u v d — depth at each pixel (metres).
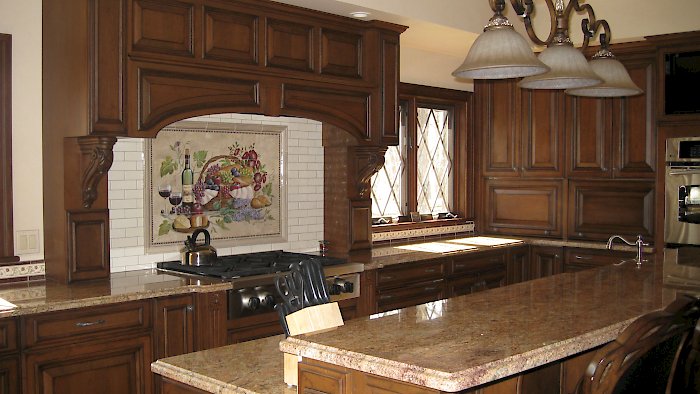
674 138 5.20
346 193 4.82
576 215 5.86
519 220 6.19
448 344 1.65
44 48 3.60
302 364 1.67
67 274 3.51
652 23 5.23
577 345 1.72
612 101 5.62
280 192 4.71
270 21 4.02
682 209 5.16
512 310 2.11
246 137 4.50
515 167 6.15
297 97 4.16
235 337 3.64
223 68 3.79
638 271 3.07
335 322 1.94
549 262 5.88
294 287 2.04
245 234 4.53
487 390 1.67
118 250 3.89
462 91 6.17
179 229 4.18
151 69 3.51
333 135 4.87
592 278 2.84
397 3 4.41
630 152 5.55
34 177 3.62
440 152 6.13
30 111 3.59
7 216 3.50
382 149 4.73
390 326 1.86
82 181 3.49
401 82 5.55
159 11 3.53
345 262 4.34
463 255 5.18
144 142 3.98
